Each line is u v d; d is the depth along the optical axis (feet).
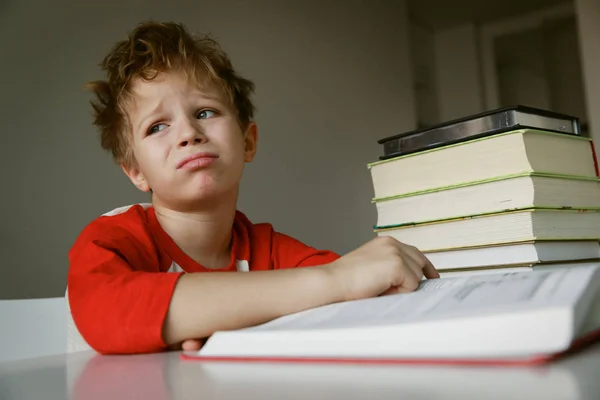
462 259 2.54
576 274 1.11
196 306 1.61
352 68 11.10
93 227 2.47
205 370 1.06
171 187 2.66
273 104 9.46
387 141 2.89
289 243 3.16
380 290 1.68
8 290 6.48
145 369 1.19
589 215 2.65
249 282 1.65
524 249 2.35
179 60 2.80
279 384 0.84
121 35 7.80
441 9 14.05
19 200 6.64
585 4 9.11
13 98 6.73
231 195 2.77
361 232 10.57
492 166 2.46
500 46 15.24
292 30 10.07
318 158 10.03
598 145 8.91
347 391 0.74
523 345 0.84
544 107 14.92
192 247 2.76
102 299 1.71
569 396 0.61
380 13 12.03
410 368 0.86
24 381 1.17
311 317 1.29
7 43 6.75
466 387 0.70
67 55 7.27
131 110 2.84
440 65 15.06
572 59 14.65
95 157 7.35
